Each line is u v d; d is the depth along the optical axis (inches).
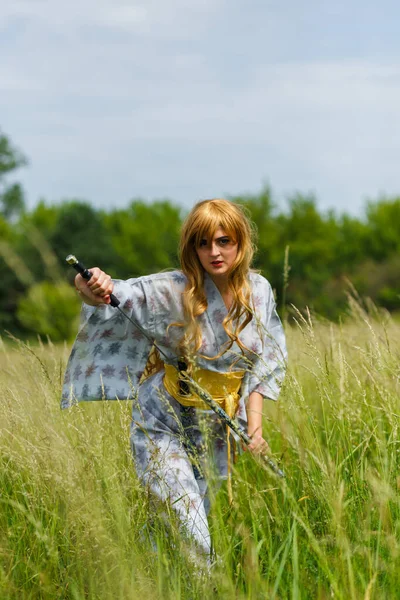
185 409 149.6
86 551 119.8
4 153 2385.6
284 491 128.7
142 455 146.3
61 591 121.9
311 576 121.2
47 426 135.9
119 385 154.5
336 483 134.6
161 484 137.3
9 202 2348.7
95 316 147.4
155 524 131.4
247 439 145.4
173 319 148.9
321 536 132.0
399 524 127.9
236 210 146.8
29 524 131.9
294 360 189.9
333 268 1875.0
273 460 151.6
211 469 131.3
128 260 1964.8
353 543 125.7
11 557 122.8
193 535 129.2
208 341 149.6
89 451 132.6
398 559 116.0
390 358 167.5
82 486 125.7
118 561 115.1
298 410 151.6
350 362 184.4
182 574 121.1
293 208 1680.6
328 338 199.9
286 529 133.0
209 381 151.3
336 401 161.0
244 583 123.3
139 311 148.9
